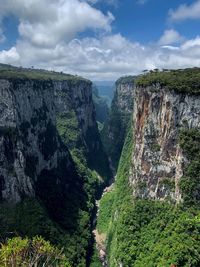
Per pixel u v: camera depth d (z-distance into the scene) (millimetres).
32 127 195125
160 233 132750
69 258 148500
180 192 135625
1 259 54531
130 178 177875
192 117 137750
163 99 148500
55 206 189125
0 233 141250
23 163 166500
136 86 176625
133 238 141000
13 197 159250
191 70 163250
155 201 148625
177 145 141250
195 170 133375
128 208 155625
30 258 55938
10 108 172375
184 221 123312
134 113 188000
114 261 146750
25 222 152000
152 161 152250
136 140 170750
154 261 119188
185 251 110000
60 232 164500
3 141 160875
